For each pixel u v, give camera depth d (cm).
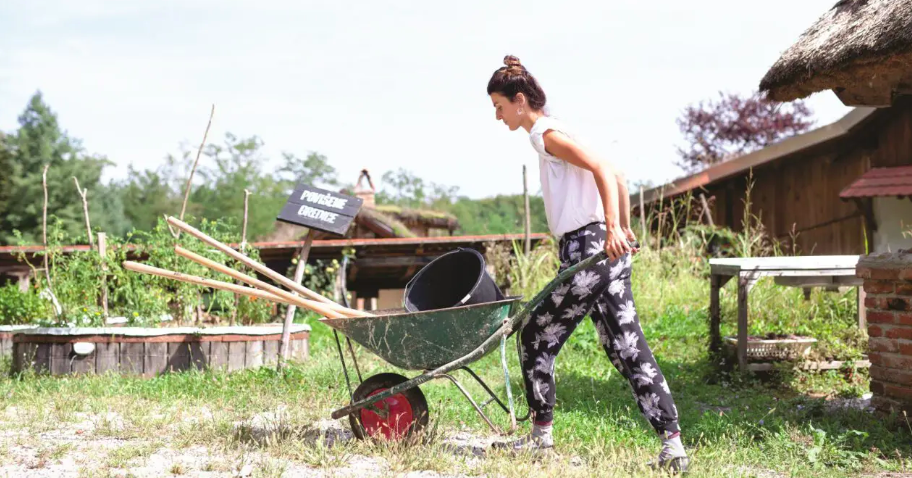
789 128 3284
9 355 749
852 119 1081
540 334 385
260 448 407
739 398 612
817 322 827
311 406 529
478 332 383
